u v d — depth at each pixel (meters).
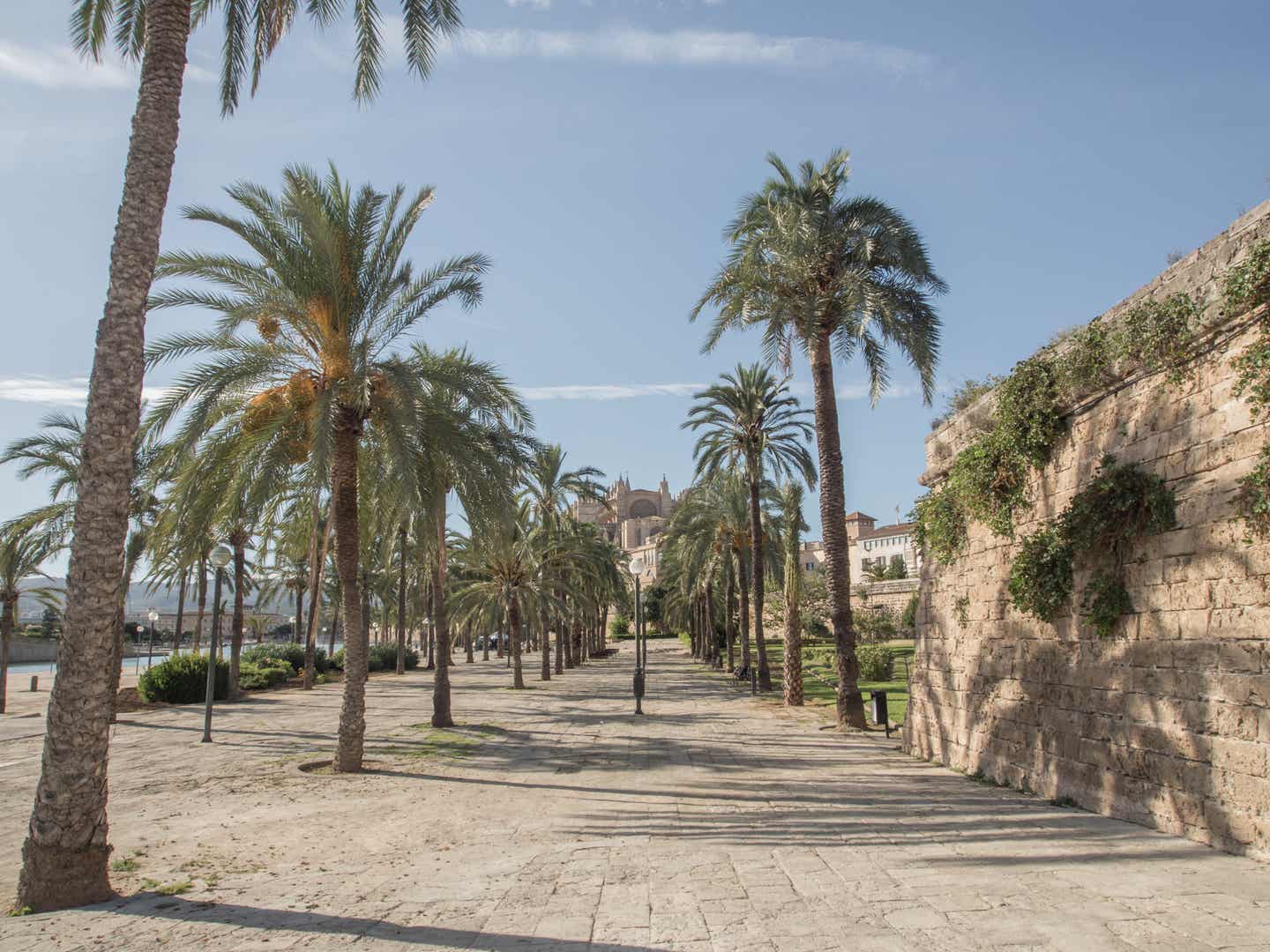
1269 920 5.27
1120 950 4.77
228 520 14.26
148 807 10.93
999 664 12.27
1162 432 8.92
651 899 6.30
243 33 10.45
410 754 16.12
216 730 20.47
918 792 11.27
